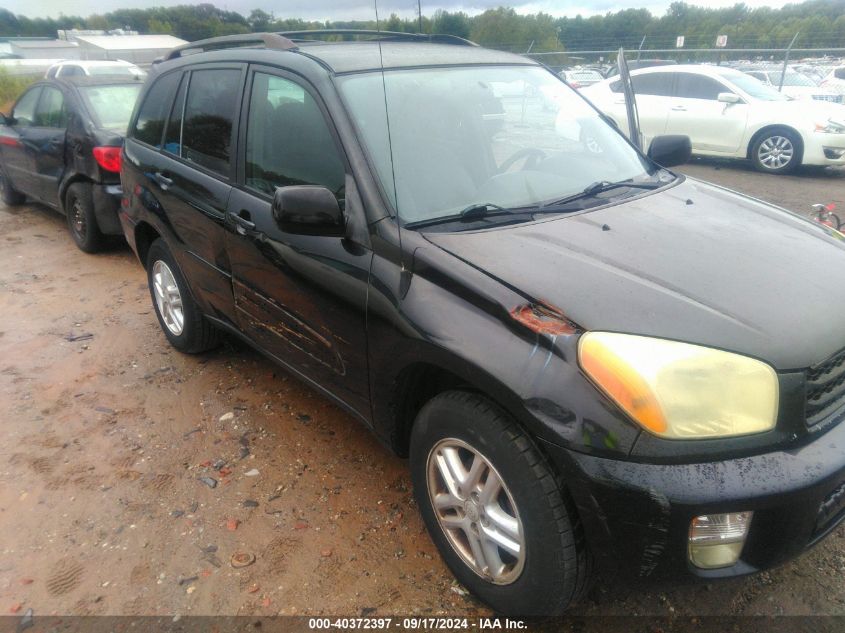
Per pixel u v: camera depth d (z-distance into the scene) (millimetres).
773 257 2273
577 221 2469
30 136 6871
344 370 2584
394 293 2246
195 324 3904
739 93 10258
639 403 1714
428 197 2488
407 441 2562
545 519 1863
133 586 2426
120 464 3145
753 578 2357
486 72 3135
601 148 3180
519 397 1838
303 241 2617
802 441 1798
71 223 6531
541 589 1952
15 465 3158
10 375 4047
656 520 1702
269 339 3076
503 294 1972
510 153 2871
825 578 2344
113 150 5730
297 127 2781
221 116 3289
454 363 2016
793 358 1812
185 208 3457
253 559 2529
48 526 2746
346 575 2439
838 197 8297
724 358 1771
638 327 1832
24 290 5539
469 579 2250
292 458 3146
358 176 2445
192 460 3156
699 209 2719
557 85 3412
